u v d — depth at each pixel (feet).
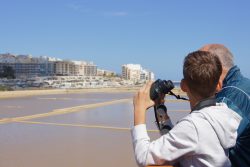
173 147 6.51
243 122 6.78
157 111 7.87
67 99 113.50
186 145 6.41
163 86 7.72
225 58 7.93
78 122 50.60
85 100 106.63
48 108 75.61
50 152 30.01
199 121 6.48
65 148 31.68
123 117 57.21
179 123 6.70
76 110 69.82
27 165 25.90
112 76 460.96
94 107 77.82
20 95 136.67
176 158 6.49
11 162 26.71
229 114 6.72
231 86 7.48
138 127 7.09
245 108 7.09
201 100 6.96
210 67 6.82
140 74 479.82
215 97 7.43
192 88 7.02
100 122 50.57
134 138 7.03
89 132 41.09
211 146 6.37
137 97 7.57
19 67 412.77
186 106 76.64
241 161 6.78
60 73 452.35
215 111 6.63
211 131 6.42
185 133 6.46
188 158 6.53
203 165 6.40
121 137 37.68
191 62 6.95
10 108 75.46
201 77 6.80
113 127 45.21
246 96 7.22
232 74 7.73
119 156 28.63
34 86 282.77
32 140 35.63
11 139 36.14
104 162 26.71
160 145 6.66
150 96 7.55
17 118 54.08
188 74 6.95
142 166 6.72
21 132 40.88
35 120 52.70
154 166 6.90
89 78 390.01
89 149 31.30
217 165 6.37
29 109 72.54
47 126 46.11
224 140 6.45
